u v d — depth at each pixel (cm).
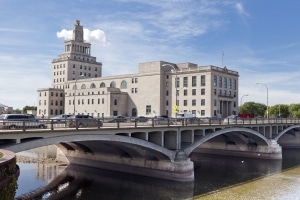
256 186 4081
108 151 4784
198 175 4819
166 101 11169
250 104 16562
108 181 4194
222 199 3422
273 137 7231
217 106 10288
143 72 11688
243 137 6981
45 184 4003
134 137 3991
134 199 3428
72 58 15838
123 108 12006
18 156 6047
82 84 13725
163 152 4125
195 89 10400
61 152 5650
